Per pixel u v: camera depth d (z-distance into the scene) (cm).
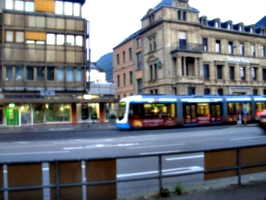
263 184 728
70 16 3603
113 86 4184
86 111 3906
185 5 4550
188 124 2969
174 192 660
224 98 3241
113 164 609
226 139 1792
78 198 583
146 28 4747
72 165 583
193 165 1017
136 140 1853
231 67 5041
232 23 5069
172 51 4309
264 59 5419
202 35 4694
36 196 564
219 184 762
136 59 5253
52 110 3659
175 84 4288
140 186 781
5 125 3419
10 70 3353
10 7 3366
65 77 3584
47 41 3500
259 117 2192
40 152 1382
